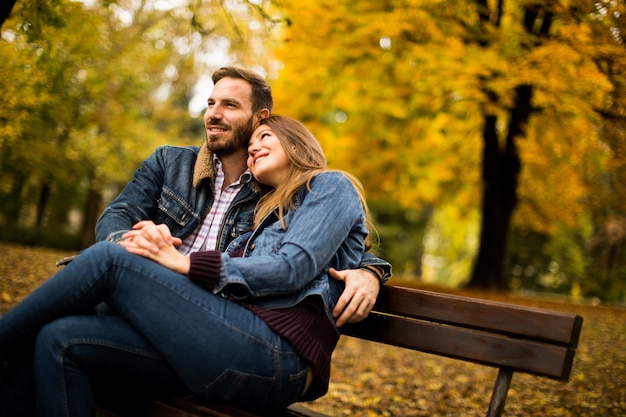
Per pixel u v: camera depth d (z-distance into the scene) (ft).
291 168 7.77
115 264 6.28
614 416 11.48
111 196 60.59
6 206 51.29
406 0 22.86
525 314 6.24
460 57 22.70
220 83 8.52
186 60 27.12
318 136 41.47
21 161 32.14
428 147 41.86
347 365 16.71
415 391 13.98
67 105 29.30
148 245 6.46
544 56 19.61
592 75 18.52
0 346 6.10
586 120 23.04
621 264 58.90
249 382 6.31
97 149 38.65
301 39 24.56
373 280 7.16
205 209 8.37
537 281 64.80
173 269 6.47
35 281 17.21
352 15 23.67
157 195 8.58
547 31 23.03
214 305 6.31
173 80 37.06
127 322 6.38
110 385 6.59
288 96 34.47
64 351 5.94
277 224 7.32
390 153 42.55
